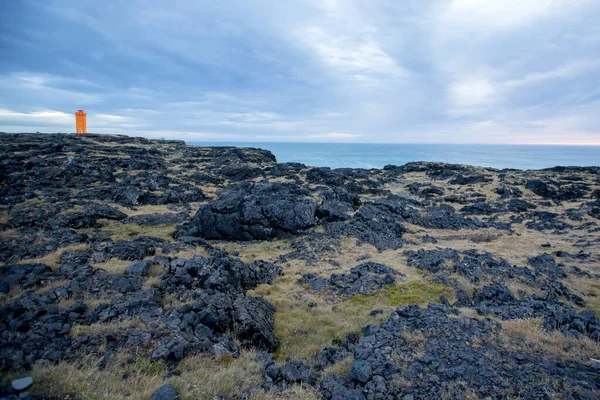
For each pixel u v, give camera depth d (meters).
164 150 94.38
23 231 25.55
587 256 29.81
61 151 65.50
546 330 10.95
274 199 39.50
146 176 58.00
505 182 71.31
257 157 99.75
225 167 78.25
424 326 11.28
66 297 12.31
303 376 9.48
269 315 16.25
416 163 101.69
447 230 42.06
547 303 14.91
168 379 8.27
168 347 9.86
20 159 54.25
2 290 12.34
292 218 37.34
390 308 17.11
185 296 14.20
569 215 48.28
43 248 19.59
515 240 36.91
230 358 10.38
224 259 19.64
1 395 6.66
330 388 8.70
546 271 24.86
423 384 7.98
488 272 23.16
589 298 20.17
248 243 35.16
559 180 71.50
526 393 7.26
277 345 13.70
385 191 66.44
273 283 22.41
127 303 12.27
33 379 7.26
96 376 7.82
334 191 49.28
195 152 95.25
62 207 35.16
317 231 36.69
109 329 10.48
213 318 12.45
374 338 10.91
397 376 8.42
